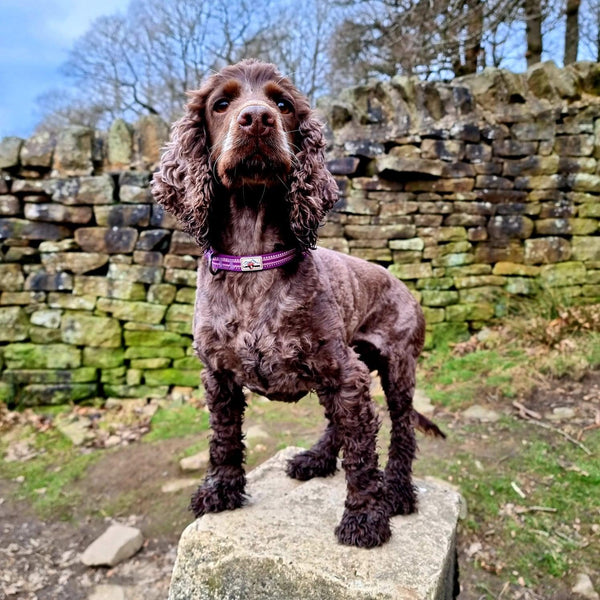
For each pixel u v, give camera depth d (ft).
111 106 18.42
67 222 6.20
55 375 6.23
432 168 6.61
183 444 5.39
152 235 6.23
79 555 4.12
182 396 6.34
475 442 4.83
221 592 2.52
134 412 6.15
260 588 2.44
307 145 2.36
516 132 6.93
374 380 6.15
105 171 6.34
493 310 7.02
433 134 6.65
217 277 2.30
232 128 2.09
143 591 3.76
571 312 6.47
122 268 6.27
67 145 6.17
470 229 6.91
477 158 6.84
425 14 8.55
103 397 6.38
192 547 2.61
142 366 6.37
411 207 6.72
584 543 3.69
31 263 6.27
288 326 2.21
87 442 5.62
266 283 2.22
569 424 4.86
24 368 6.23
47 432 5.82
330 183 2.41
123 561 4.04
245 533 2.60
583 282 7.03
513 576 3.54
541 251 7.00
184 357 6.41
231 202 2.30
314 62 14.67
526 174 6.97
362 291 2.79
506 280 7.04
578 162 7.03
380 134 6.59
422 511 2.94
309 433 5.27
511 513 3.98
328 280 2.42
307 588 2.34
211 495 2.78
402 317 2.99
